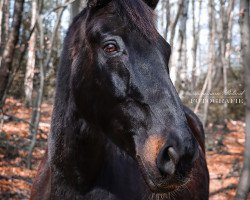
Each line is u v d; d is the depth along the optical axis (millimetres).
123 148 1923
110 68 1792
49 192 2178
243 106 15414
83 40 1951
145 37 1763
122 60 1767
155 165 1670
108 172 2055
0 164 6348
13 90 12305
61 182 2080
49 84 11852
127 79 1769
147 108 1736
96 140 1979
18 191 5398
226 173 7926
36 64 13516
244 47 3008
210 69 10492
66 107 2045
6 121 9188
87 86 1908
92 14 1893
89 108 1938
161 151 1644
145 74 1744
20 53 5391
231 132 12750
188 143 1616
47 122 9898
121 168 2117
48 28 11852
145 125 1754
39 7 7391
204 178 3293
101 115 1908
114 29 1783
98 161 2002
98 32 1811
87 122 1977
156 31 1809
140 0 1848
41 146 7809
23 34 9672
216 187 7133
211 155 9586
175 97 1728
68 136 2018
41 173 2451
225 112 13195
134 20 1763
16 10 4332
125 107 1802
